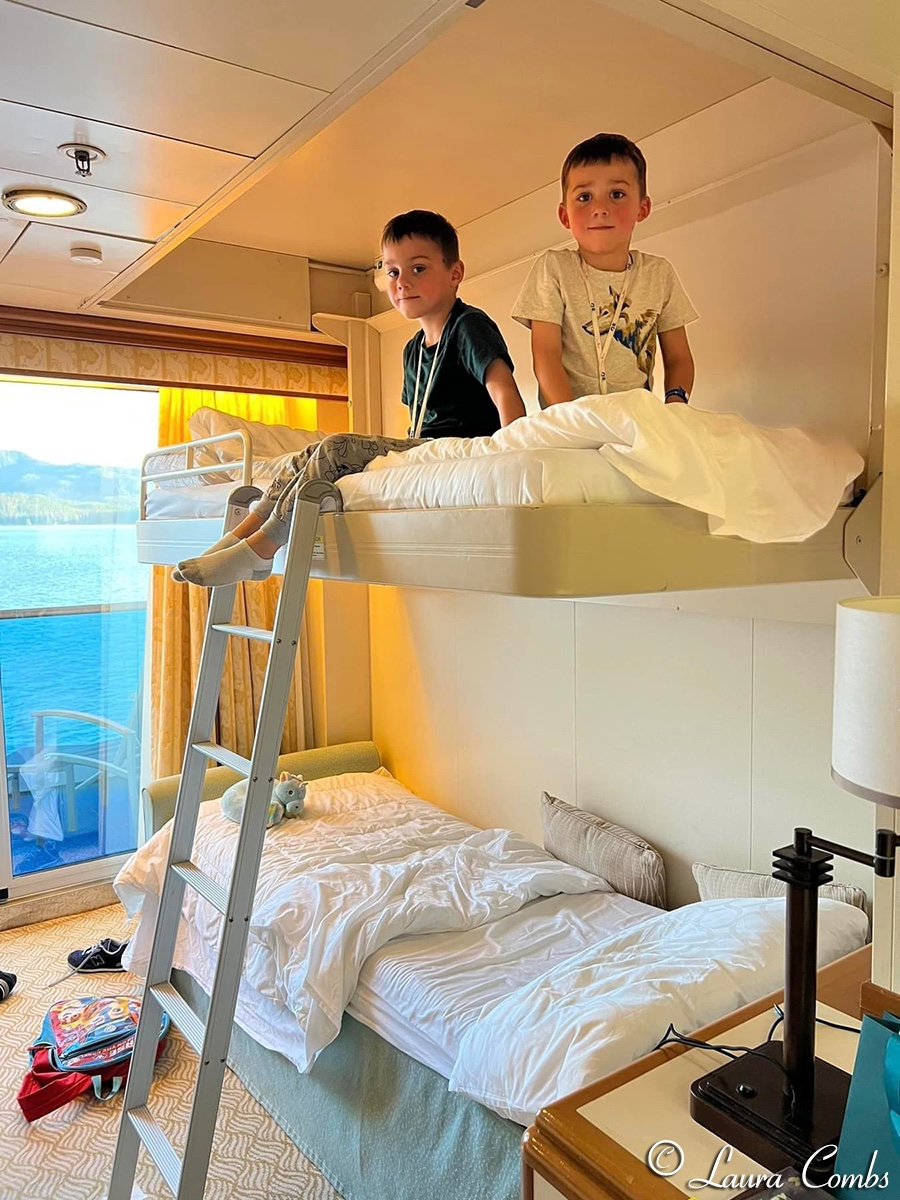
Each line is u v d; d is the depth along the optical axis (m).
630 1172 1.07
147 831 3.43
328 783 3.69
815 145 2.00
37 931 3.70
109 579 4.00
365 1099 2.15
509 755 3.38
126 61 1.42
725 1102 1.16
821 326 2.08
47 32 1.33
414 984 2.11
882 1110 1.06
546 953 2.27
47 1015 2.91
